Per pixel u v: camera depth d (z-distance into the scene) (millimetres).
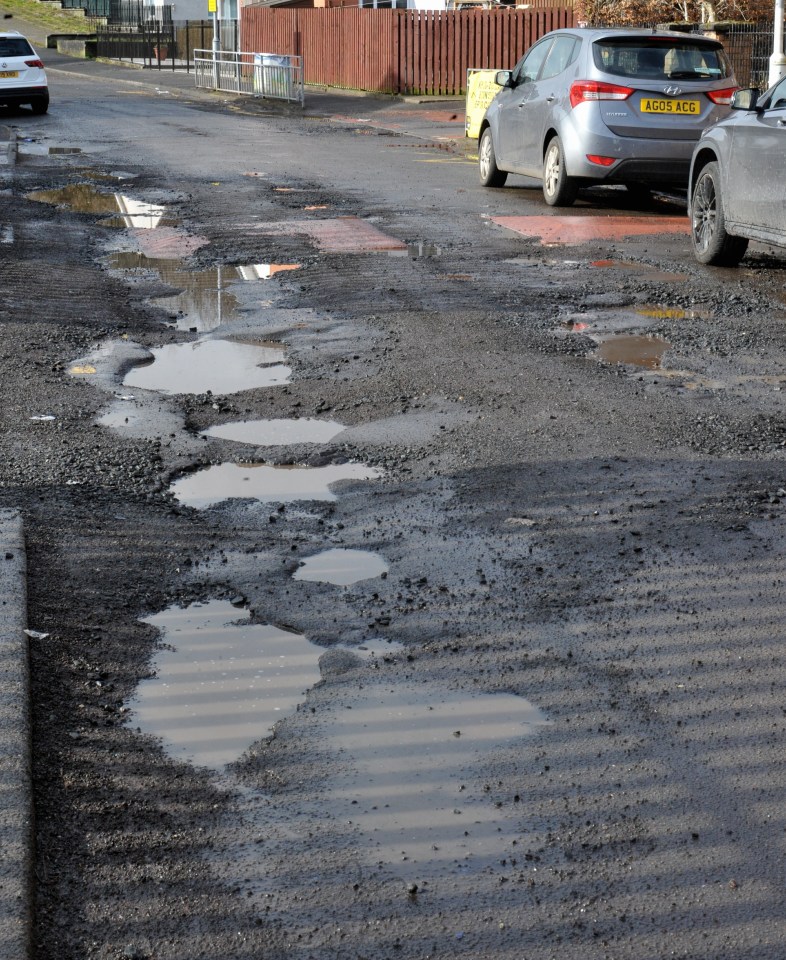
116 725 3758
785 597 4594
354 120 28125
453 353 7938
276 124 26656
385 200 15156
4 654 3980
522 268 10953
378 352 7984
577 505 5453
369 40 34906
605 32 14039
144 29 52156
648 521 5273
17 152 19859
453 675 4062
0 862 2998
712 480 5754
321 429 6516
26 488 5594
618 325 8797
